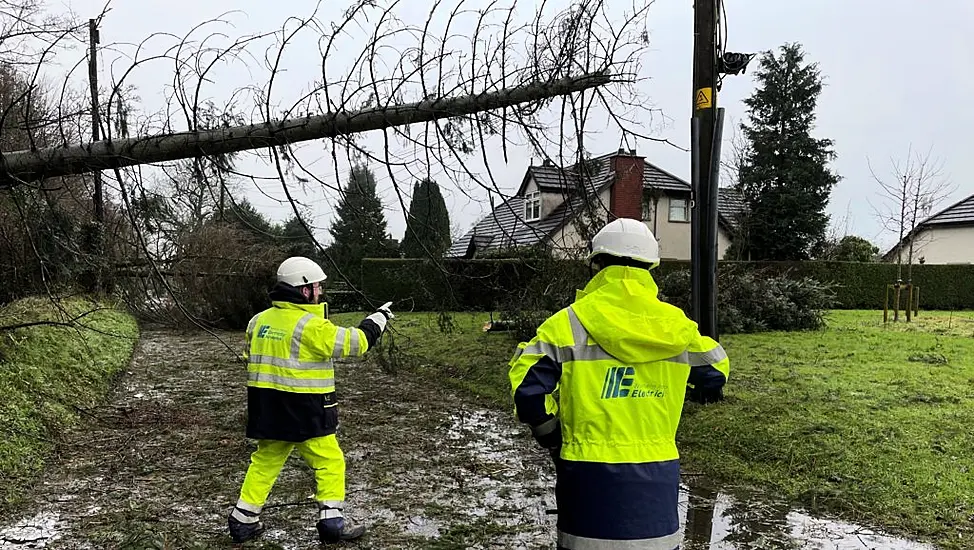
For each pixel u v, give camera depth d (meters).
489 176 4.75
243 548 3.95
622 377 2.38
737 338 12.59
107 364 9.71
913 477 4.75
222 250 16.44
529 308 8.16
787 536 4.09
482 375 9.70
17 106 6.02
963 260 30.78
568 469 2.39
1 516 4.46
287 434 3.90
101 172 4.79
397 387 9.52
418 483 5.26
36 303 10.01
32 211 5.70
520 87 4.58
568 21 4.57
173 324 6.25
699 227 6.82
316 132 4.55
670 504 2.40
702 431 6.12
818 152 30.94
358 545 4.02
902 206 20.20
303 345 3.89
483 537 4.16
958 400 6.78
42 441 5.94
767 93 31.67
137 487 5.11
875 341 11.94
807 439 5.60
